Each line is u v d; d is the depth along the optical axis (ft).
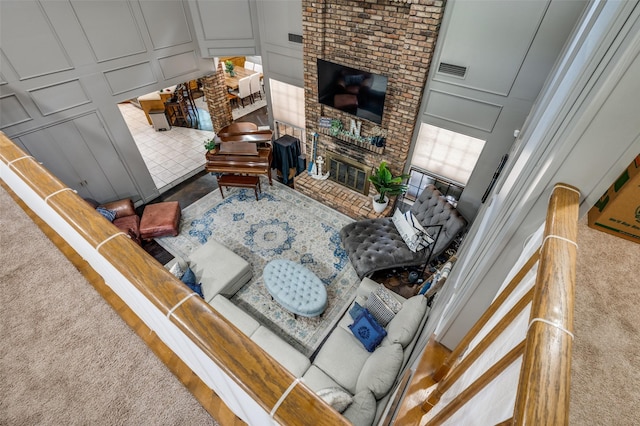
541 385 1.38
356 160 18.15
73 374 3.97
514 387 1.67
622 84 2.25
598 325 2.54
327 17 14.97
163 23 16.84
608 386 2.16
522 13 10.73
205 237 17.03
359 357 10.50
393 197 17.99
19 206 6.34
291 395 2.27
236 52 19.45
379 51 14.29
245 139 19.22
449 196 16.84
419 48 12.92
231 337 2.56
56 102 14.35
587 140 2.61
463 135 14.38
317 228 17.62
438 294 11.41
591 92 2.49
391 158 16.83
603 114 2.43
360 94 15.34
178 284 2.93
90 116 15.66
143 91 17.37
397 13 12.98
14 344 4.22
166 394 3.86
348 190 19.30
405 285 14.65
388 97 15.02
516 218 3.52
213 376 3.24
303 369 10.28
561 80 5.61
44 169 4.25
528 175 3.66
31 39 12.85
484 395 2.16
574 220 2.46
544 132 3.69
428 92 14.15
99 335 4.36
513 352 1.86
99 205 17.24
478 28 11.72
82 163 16.17
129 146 17.67
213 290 12.90
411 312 10.68
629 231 3.01
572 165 2.82
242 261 14.15
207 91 22.02
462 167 15.26
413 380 6.23
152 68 17.29
